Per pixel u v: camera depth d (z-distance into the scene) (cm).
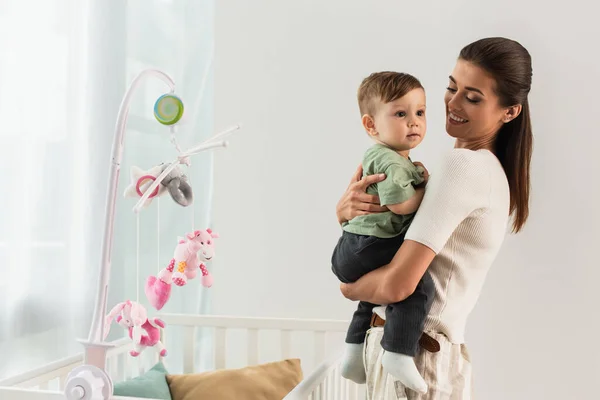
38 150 204
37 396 120
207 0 265
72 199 215
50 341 207
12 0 194
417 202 127
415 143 132
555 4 206
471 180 122
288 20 228
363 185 131
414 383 120
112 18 230
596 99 203
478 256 128
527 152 137
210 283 132
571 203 205
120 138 112
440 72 216
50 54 208
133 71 242
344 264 132
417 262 119
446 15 215
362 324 141
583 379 204
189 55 265
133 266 240
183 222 265
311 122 227
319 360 209
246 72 232
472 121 130
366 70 222
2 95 191
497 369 210
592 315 203
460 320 130
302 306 228
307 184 227
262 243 231
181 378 194
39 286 204
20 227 197
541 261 207
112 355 193
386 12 220
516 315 209
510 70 126
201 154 266
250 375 193
